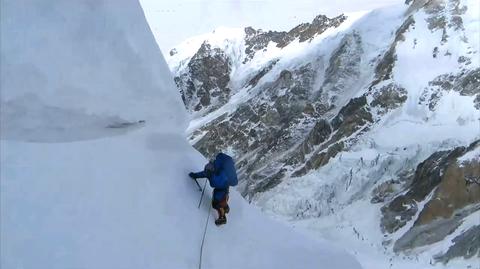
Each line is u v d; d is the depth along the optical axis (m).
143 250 5.48
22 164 5.19
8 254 4.68
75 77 5.52
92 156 5.71
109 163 5.82
